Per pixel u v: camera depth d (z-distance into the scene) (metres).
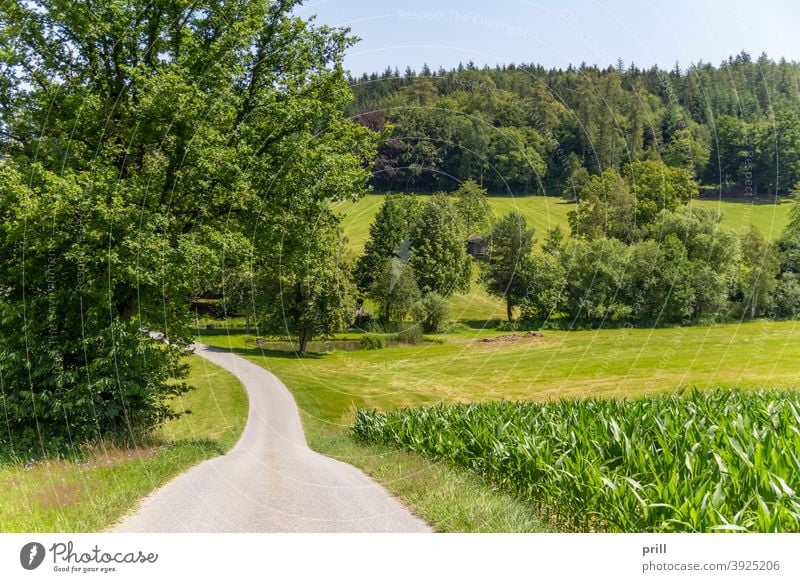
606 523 7.91
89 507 8.05
